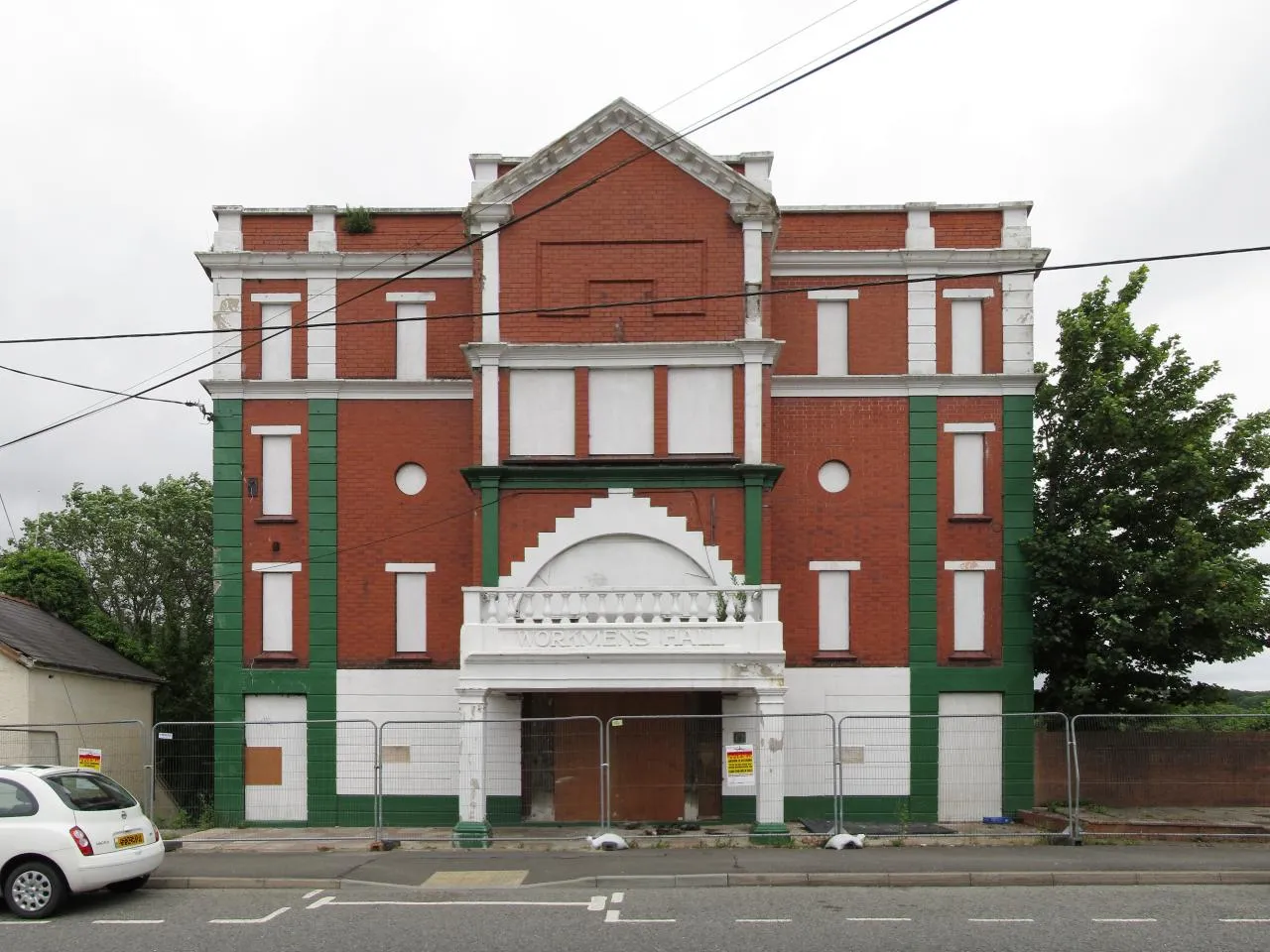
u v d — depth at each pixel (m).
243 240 22.77
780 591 21.94
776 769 18.23
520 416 20.22
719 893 13.66
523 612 19.02
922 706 21.88
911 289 22.59
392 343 22.59
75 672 23.73
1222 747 20.42
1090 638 21.73
